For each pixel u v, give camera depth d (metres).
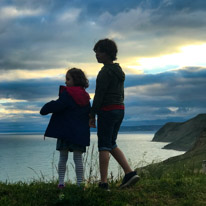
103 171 4.67
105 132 4.67
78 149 4.56
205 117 166.50
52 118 4.60
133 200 4.32
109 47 4.68
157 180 5.44
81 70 4.87
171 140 199.75
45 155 169.00
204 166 7.07
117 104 4.70
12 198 4.32
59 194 4.39
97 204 4.07
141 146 187.62
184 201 4.20
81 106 4.66
